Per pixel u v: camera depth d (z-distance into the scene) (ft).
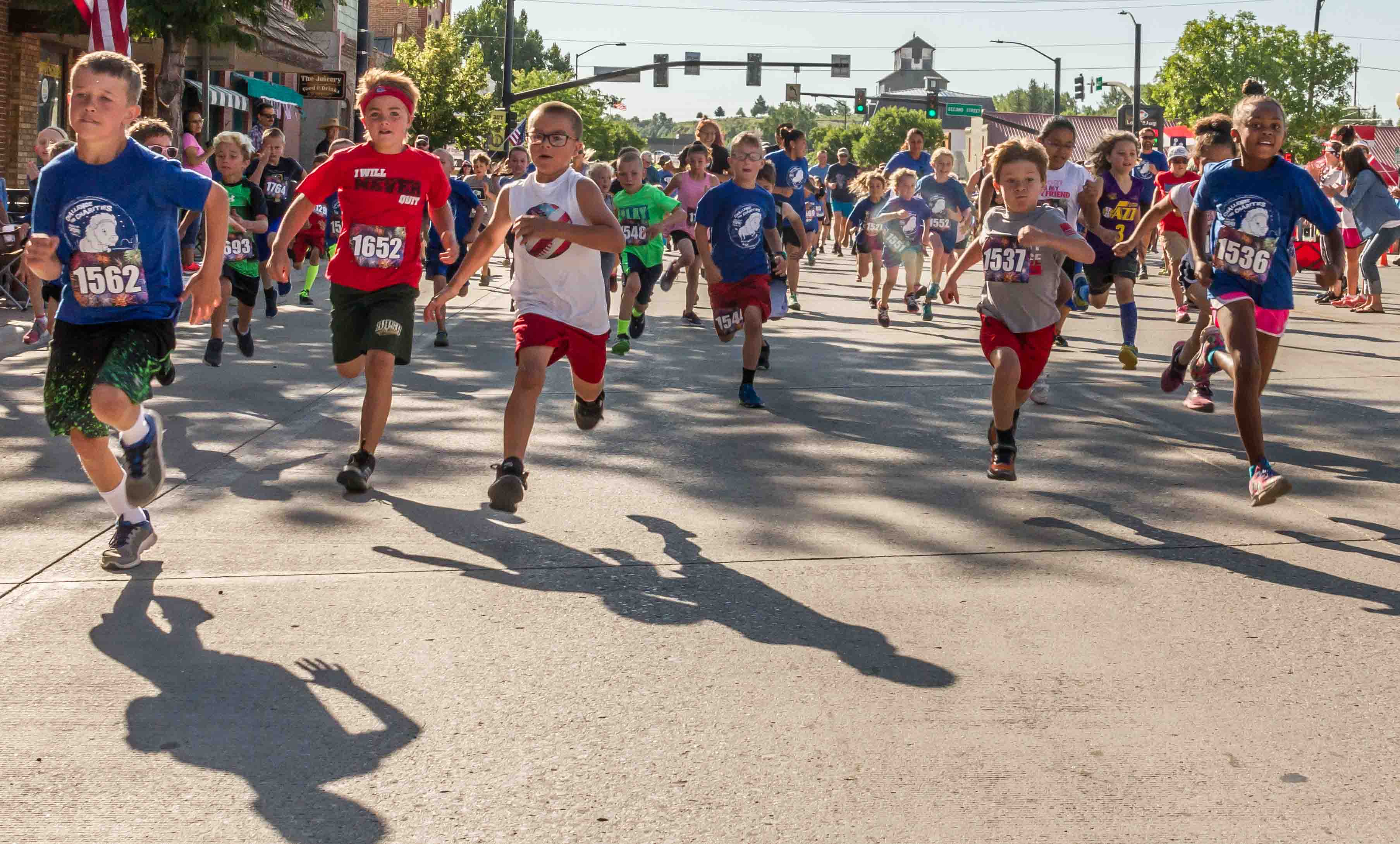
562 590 15.65
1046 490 21.07
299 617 14.56
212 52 81.10
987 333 21.06
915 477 21.90
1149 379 32.81
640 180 36.63
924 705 12.42
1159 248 99.30
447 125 148.66
